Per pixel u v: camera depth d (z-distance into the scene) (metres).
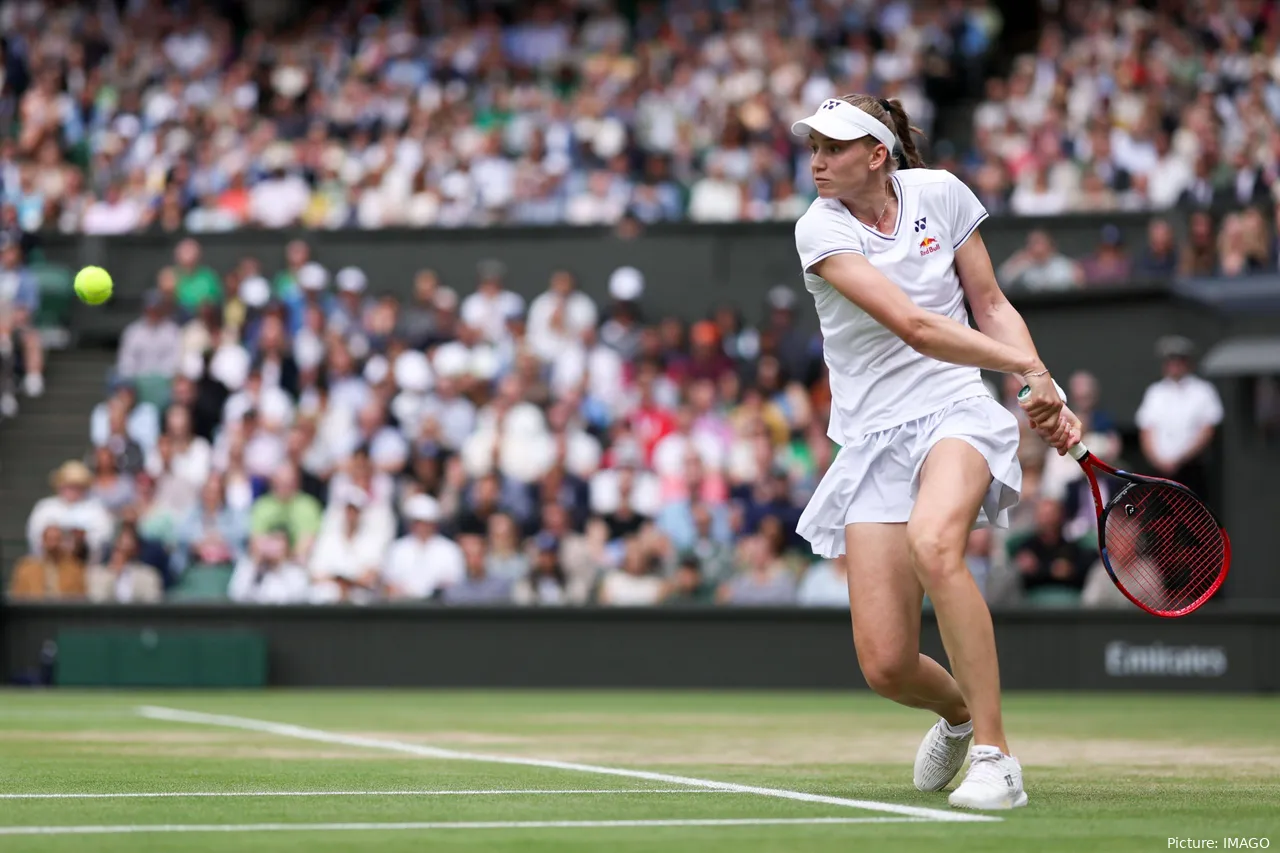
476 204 45.91
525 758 16.83
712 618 32.94
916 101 48.28
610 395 39.41
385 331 40.81
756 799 12.08
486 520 35.75
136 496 37.47
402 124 49.03
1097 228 39.28
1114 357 37.31
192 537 36.69
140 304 44.69
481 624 33.31
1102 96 45.44
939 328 11.55
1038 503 34.50
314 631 33.50
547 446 37.78
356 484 36.03
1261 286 35.78
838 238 11.98
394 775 14.47
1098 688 32.19
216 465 38.25
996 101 47.22
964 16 50.88
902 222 12.22
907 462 12.05
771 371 38.41
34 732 20.89
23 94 51.66
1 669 33.72
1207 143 41.72
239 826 10.25
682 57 49.84
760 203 44.12
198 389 39.75
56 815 10.86
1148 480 12.11
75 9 54.69
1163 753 17.73
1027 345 12.32
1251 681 31.73
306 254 43.22
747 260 41.50
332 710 26.33
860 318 12.16
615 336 40.25
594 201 44.81
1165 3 47.97
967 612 11.25
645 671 33.09
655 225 41.91
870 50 49.41
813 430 37.69
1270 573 34.59
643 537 34.41
